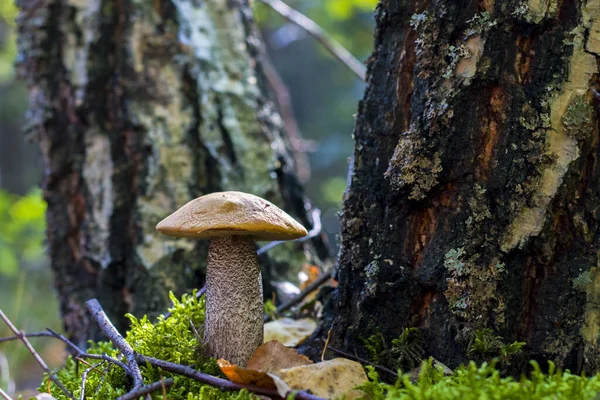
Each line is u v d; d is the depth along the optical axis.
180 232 0.73
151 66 1.00
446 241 0.75
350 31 2.69
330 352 0.79
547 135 0.73
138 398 0.72
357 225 0.79
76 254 1.00
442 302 0.75
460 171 0.75
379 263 0.77
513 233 0.74
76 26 1.02
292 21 1.29
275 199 1.03
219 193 0.75
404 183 0.76
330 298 0.81
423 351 0.76
